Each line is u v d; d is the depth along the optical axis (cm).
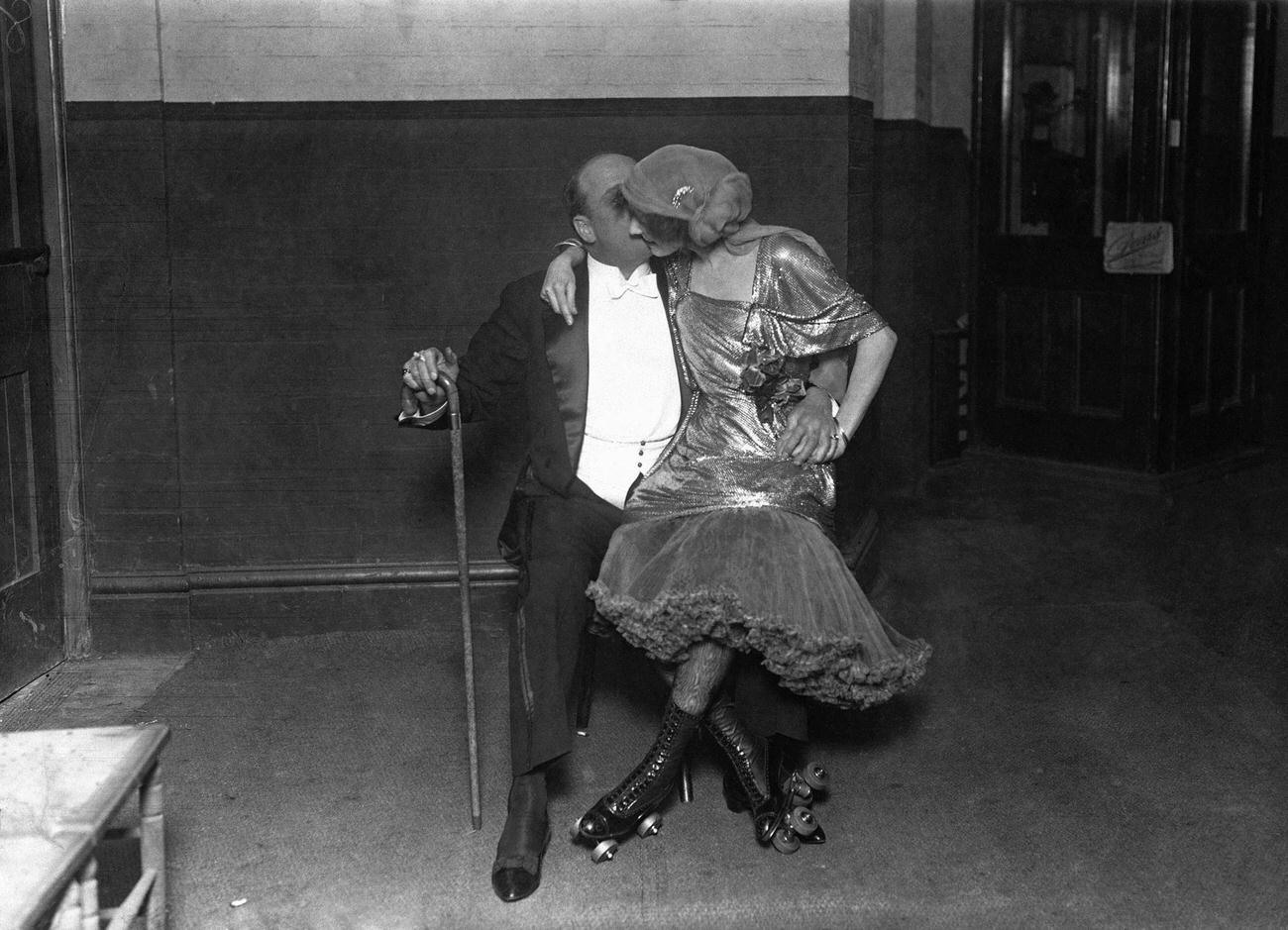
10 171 396
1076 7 639
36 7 406
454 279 431
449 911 280
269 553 443
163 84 418
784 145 419
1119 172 635
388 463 441
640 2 415
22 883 200
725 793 326
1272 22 655
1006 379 692
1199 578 517
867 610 292
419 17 418
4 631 396
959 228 691
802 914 278
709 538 288
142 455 431
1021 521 602
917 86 632
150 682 411
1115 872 293
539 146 424
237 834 314
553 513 313
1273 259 698
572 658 298
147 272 422
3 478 395
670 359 313
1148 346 634
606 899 284
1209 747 360
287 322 432
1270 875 291
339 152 424
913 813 322
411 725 377
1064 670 420
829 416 301
